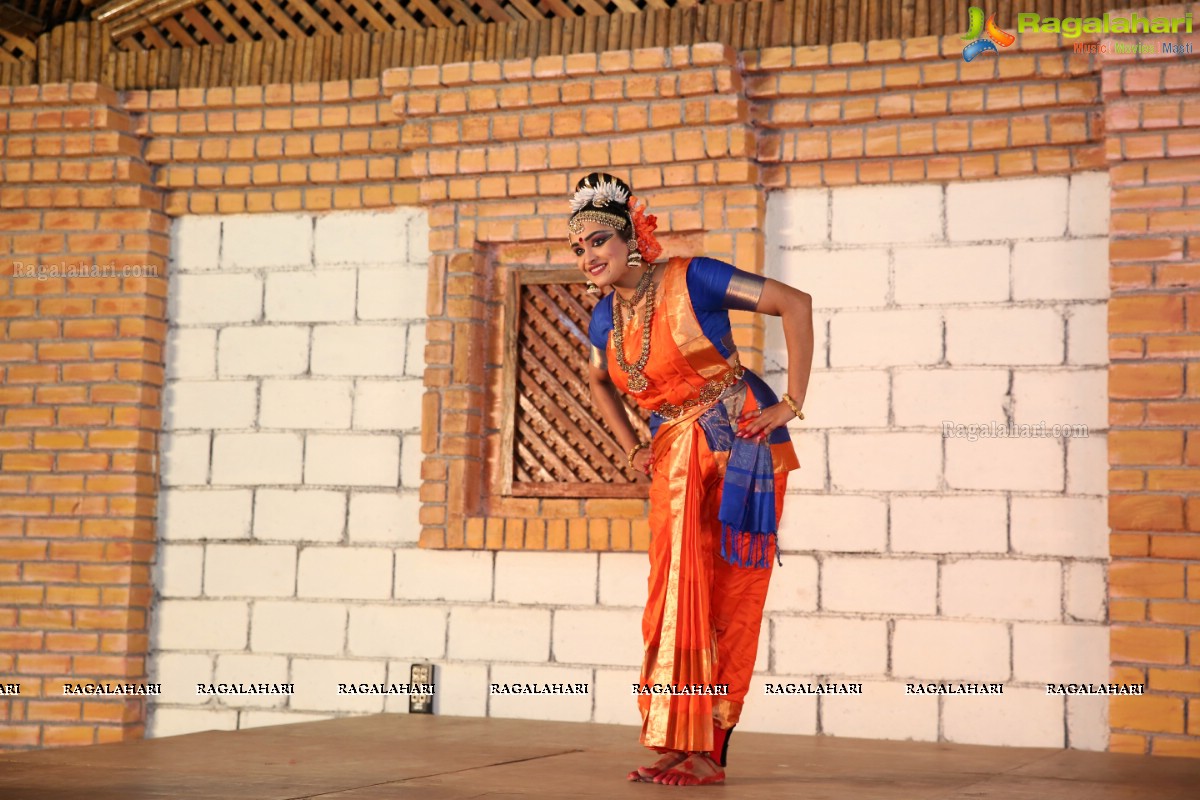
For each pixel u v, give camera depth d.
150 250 7.29
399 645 6.84
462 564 6.78
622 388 4.39
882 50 6.25
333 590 6.97
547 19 6.86
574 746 5.37
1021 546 6.07
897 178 6.37
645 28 6.69
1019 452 6.12
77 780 4.02
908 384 6.29
